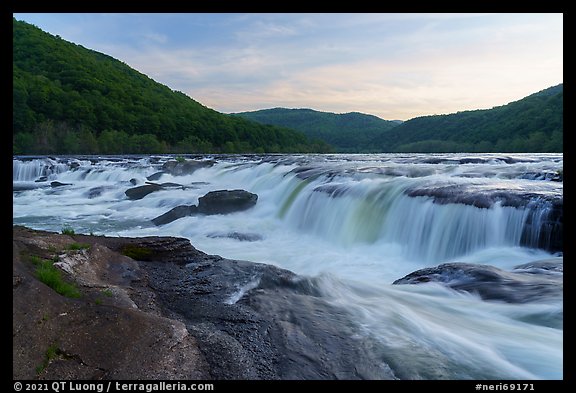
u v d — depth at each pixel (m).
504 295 7.23
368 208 15.78
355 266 12.25
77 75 105.62
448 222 12.98
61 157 54.50
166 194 25.69
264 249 14.30
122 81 132.75
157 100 124.62
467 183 16.48
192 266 8.07
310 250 14.30
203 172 38.94
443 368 4.91
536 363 5.17
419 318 6.36
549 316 6.35
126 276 7.18
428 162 33.84
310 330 5.56
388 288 7.92
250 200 20.77
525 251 11.12
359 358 4.95
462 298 7.36
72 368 3.88
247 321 5.71
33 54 111.31
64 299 4.62
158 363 4.31
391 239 14.46
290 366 4.66
